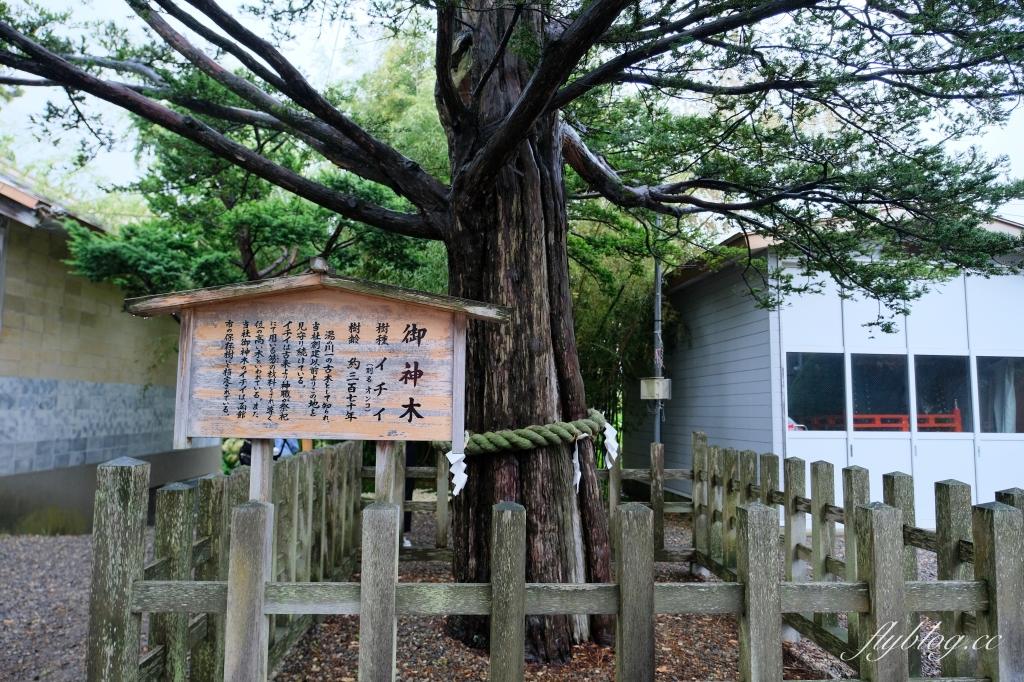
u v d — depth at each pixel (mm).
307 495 4230
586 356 10047
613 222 8680
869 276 5434
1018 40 3602
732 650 4184
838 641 3738
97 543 2184
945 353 8531
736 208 5523
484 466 4188
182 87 4590
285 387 2953
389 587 2180
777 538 2309
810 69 4266
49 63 3930
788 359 8328
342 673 3723
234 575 2166
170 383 11445
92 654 2146
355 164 4766
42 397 7992
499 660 2180
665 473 6250
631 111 5621
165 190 7070
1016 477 8477
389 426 2953
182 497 2494
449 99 4086
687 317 10836
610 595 2266
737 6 3490
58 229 7801
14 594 5496
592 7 3113
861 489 3729
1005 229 7383
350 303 2990
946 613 3271
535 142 4453
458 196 4117
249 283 2893
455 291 4336
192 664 2865
